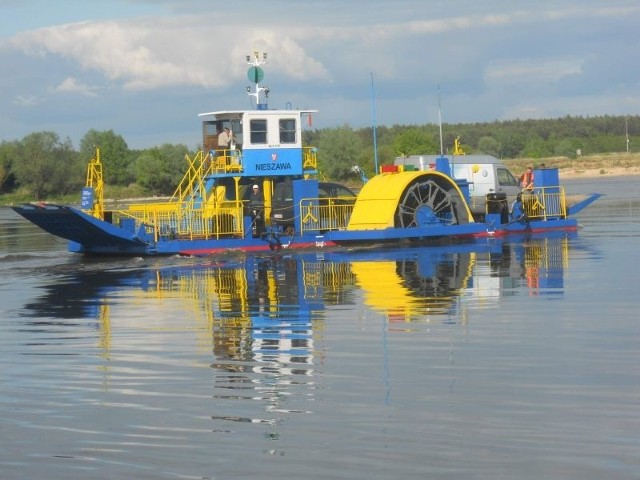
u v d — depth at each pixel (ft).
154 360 47.75
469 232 115.96
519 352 46.91
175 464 32.50
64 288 78.89
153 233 103.30
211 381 42.91
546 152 558.97
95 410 38.81
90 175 105.19
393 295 67.72
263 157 112.16
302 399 39.50
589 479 30.27
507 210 121.70
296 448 33.63
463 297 65.67
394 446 33.53
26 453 33.86
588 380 41.27
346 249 107.04
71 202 361.51
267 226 106.52
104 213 105.50
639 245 101.24
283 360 46.73
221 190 112.37
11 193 380.78
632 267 80.64
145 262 98.68
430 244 111.34
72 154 385.09
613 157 526.57
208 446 34.06
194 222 106.11
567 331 51.85
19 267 96.68
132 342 52.75
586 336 50.34
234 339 52.49
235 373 44.34
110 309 65.67
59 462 32.96
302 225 107.45
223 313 62.13
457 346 48.70
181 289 75.61
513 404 37.91
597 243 105.50
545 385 40.60
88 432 35.99
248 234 105.70
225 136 112.68
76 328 58.08
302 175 114.62
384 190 111.24
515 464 31.60
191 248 103.24
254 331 54.85
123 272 90.27
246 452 33.37
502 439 33.91
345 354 47.60
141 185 319.68
